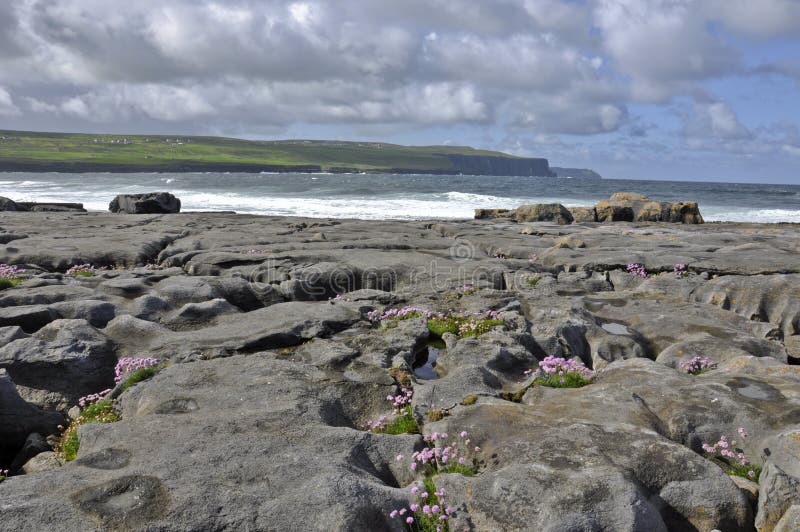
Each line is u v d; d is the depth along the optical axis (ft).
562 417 26.53
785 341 43.96
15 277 61.72
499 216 159.43
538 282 59.16
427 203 239.91
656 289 55.93
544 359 36.96
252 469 22.22
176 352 39.24
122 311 47.09
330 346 39.09
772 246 84.69
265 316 46.75
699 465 21.53
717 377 31.14
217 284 55.26
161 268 72.18
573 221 144.97
